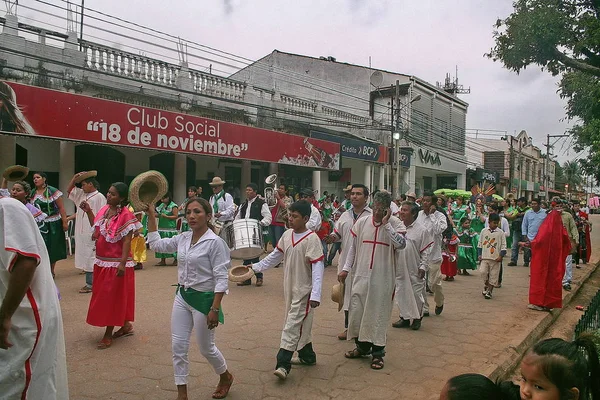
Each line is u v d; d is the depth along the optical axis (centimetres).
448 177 3366
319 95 2842
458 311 766
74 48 1238
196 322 400
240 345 560
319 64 2884
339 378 472
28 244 255
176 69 1466
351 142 2167
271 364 503
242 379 462
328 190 2388
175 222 1166
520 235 1348
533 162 5409
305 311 480
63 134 1105
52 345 271
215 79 1585
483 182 3750
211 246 401
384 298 506
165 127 1320
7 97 1012
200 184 1772
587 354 205
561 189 6731
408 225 661
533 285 792
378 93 2808
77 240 808
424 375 483
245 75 2812
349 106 2736
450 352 556
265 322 657
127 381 448
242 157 1567
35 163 1345
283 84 2744
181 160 1546
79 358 503
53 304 275
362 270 518
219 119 1574
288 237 493
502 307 801
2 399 251
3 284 260
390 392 441
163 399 412
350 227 604
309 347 502
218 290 396
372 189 2441
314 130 1992
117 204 547
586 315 533
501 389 213
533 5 801
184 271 404
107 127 1188
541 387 199
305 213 485
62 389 279
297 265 481
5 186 759
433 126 2995
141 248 1052
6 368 252
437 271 724
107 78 1297
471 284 1021
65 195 1282
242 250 810
